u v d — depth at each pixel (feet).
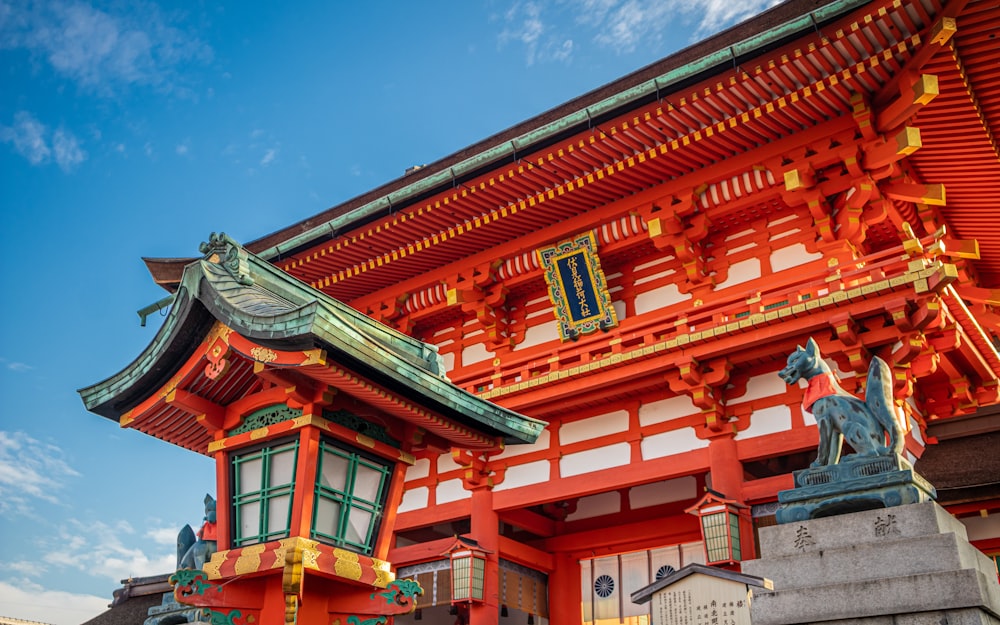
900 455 39.60
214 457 41.11
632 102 65.26
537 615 79.77
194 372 39.40
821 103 62.64
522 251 79.51
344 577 36.78
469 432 42.19
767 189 67.87
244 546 38.11
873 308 59.16
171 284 43.57
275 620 36.70
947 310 60.64
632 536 77.77
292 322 33.68
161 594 81.10
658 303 74.18
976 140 63.52
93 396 42.06
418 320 89.35
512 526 85.40
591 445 73.56
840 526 38.55
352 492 38.99
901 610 34.42
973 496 63.41
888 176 63.72
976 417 68.44
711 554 60.80
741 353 65.46
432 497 81.46
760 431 65.41
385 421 40.91
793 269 67.15
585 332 75.87
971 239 75.72
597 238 75.72
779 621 36.76
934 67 58.08
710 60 61.05
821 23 57.26
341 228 81.15
